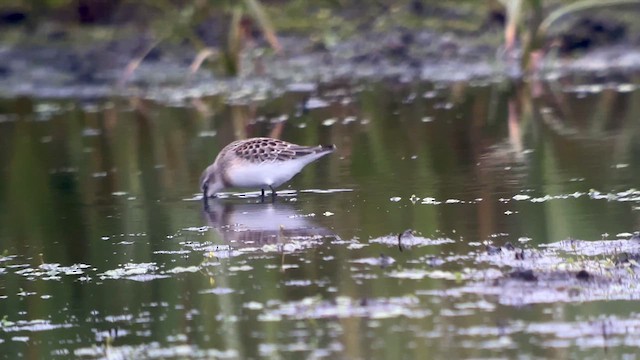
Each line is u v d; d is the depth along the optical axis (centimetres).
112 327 905
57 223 1291
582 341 807
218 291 975
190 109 2131
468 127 1772
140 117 2069
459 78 2331
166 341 864
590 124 1750
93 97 2352
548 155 1518
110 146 1794
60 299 991
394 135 1731
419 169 1473
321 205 1294
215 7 2478
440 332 841
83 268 1089
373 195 1330
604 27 2467
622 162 1447
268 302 937
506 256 1016
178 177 1526
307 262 1046
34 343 883
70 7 2588
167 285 1005
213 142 1758
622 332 819
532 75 2292
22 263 1123
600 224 1123
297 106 2084
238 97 2247
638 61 2362
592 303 883
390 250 1071
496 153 1555
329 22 2572
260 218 1245
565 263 975
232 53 2350
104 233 1224
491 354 792
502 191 1310
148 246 1155
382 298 923
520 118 1838
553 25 2478
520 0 2192
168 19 2562
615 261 979
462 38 2495
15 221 1318
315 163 1555
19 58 2498
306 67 2488
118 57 2505
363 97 2153
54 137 1911
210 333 875
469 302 902
